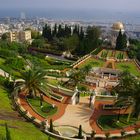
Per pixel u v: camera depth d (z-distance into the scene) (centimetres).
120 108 7462
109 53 16812
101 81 11331
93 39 19125
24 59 12875
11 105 7400
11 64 11238
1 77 9394
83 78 10562
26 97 8138
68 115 7269
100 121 6912
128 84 7144
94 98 8300
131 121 6919
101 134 6284
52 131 6216
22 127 5675
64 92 8844
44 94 8406
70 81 10112
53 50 19350
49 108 7525
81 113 7412
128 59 15212
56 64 14862
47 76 10931
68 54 18188
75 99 8188
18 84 9144
